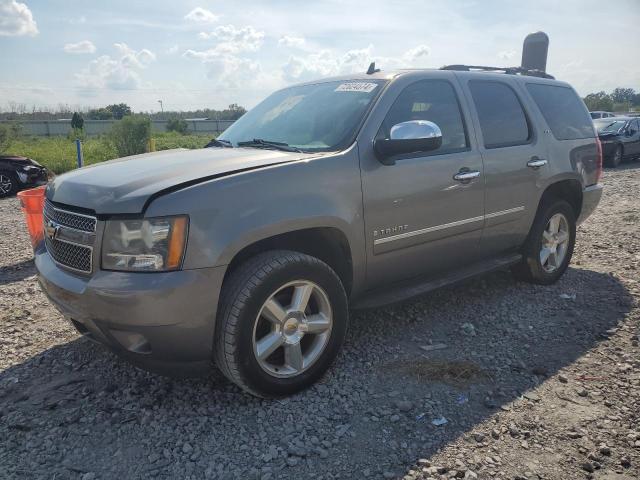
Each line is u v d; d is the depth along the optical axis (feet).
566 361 11.74
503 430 9.21
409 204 11.97
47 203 11.02
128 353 9.36
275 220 9.71
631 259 19.48
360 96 12.46
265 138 12.84
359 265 11.39
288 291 10.40
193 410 10.00
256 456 8.66
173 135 138.51
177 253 8.86
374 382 10.91
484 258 14.90
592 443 8.84
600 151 18.15
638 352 12.06
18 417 9.78
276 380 10.05
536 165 15.19
